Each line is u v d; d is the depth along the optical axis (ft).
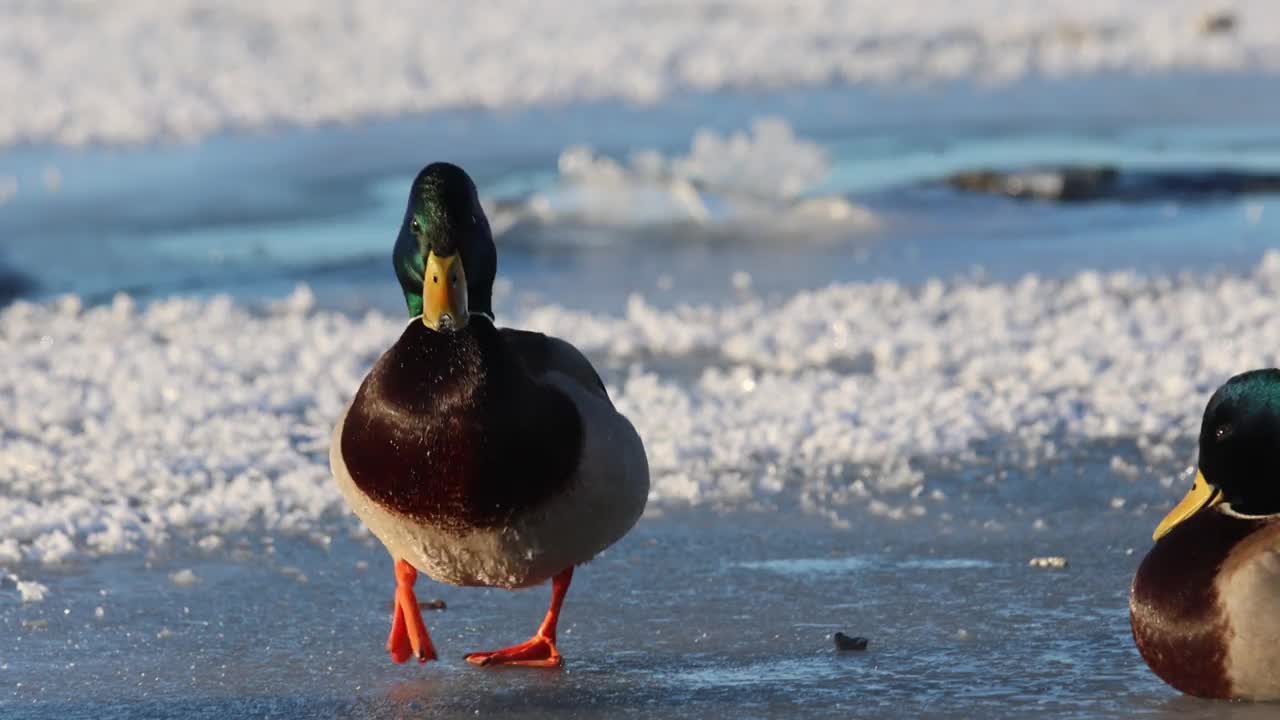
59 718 22.21
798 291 53.11
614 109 94.68
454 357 21.90
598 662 24.36
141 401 38.81
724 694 22.84
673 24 126.41
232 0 134.92
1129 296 49.88
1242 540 20.86
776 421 36.22
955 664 23.80
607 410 23.27
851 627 25.57
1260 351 40.75
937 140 84.64
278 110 93.71
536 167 77.77
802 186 70.33
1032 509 31.50
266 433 36.86
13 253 61.31
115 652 24.82
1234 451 20.80
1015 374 40.63
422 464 21.90
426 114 93.20
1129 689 22.50
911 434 35.50
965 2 136.05
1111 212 65.92
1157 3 133.59
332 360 43.27
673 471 33.73
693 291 53.52
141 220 67.51
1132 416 36.96
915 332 44.73
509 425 21.84
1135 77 104.68
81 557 29.12
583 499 22.53
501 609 26.94
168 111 92.27
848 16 130.21
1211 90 99.45
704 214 65.92
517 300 52.26
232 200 71.67
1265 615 20.36
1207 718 21.21
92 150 83.46
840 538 29.99
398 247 22.99
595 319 47.98
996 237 61.52
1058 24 124.88
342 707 22.63
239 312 50.31
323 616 26.50
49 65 105.19
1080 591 26.99
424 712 22.40
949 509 31.55
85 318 49.21
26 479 33.60
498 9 132.16
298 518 31.32
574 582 28.04
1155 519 30.83
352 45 115.14
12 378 41.57
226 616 26.45
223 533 30.50
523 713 22.30
